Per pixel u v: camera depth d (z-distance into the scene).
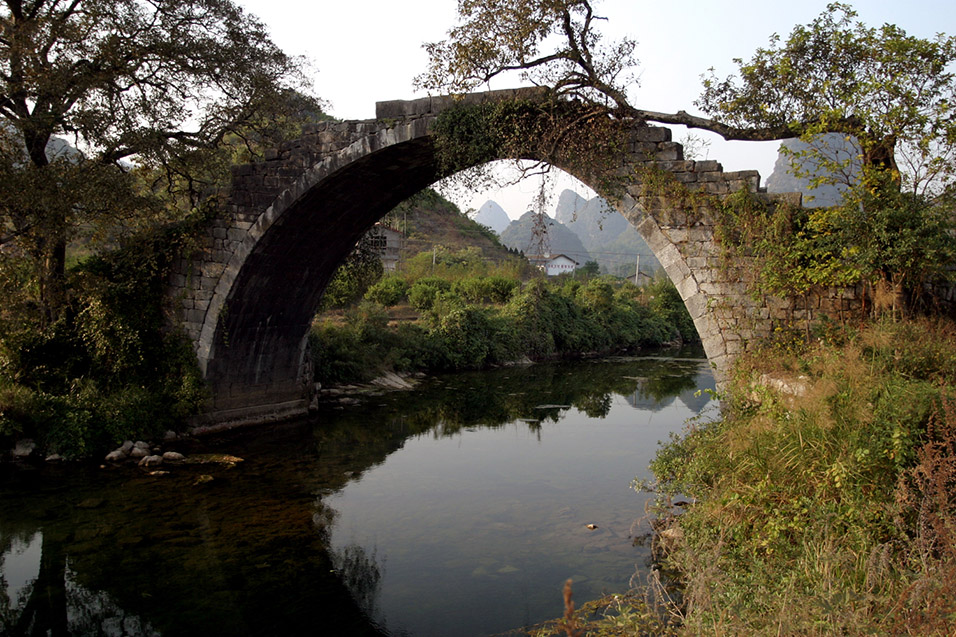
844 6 10.27
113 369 15.11
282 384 18.92
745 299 11.17
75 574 8.44
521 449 15.35
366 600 7.69
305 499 11.52
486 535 9.70
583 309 42.78
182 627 7.20
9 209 12.74
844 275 10.03
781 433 7.29
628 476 12.93
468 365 30.61
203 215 15.57
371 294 33.41
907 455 6.04
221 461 13.83
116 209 13.30
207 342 15.77
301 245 16.73
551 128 12.18
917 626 3.93
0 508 10.71
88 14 13.15
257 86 15.45
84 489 11.75
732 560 6.10
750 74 10.91
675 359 37.62
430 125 13.49
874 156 10.27
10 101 13.66
